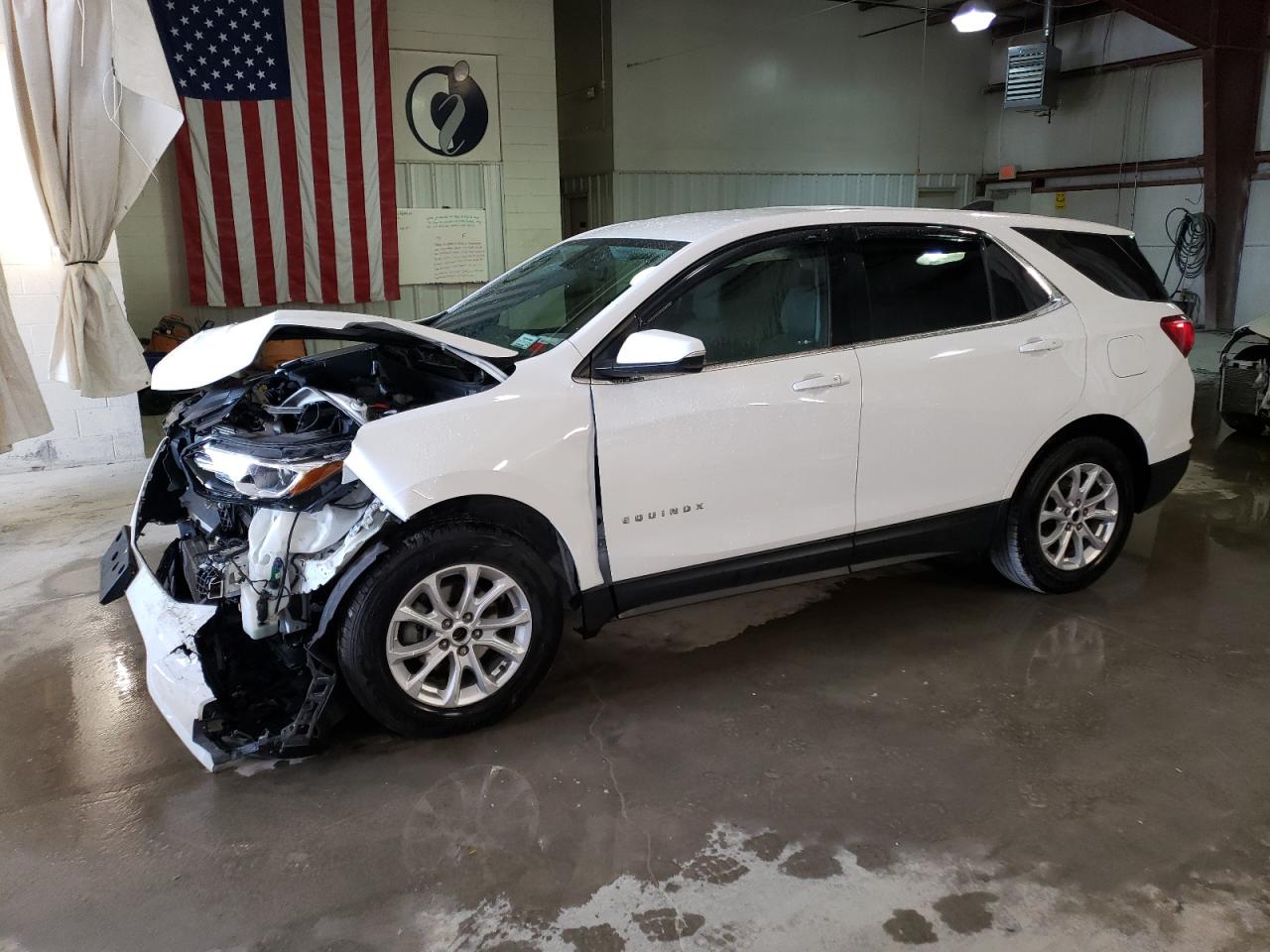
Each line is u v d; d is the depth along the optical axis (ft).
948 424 11.90
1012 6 47.73
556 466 9.88
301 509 9.29
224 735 9.37
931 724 10.44
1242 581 14.39
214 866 8.25
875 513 11.74
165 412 27.50
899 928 7.45
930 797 9.11
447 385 10.96
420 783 9.41
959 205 53.21
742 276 11.01
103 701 11.20
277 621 9.57
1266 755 9.80
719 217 12.21
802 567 11.51
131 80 18.57
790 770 9.59
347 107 29.76
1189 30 36.91
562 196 47.19
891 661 11.90
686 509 10.58
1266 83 39.70
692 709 10.81
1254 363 22.81
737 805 9.02
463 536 9.66
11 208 20.67
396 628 9.60
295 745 9.25
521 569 10.03
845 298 11.45
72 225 19.80
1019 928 7.43
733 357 10.88
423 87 31.53
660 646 12.45
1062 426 12.78
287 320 9.64
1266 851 8.32
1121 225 46.14
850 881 7.98
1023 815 8.84
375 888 7.95
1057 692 11.10
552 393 9.96
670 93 42.52
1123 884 7.92
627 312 10.45
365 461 9.14
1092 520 13.76
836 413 11.14
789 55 45.14
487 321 12.29
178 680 9.51
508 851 8.39
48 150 19.06
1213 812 8.86
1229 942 7.29
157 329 27.73
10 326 18.56
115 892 7.95
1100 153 46.73
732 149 44.68
